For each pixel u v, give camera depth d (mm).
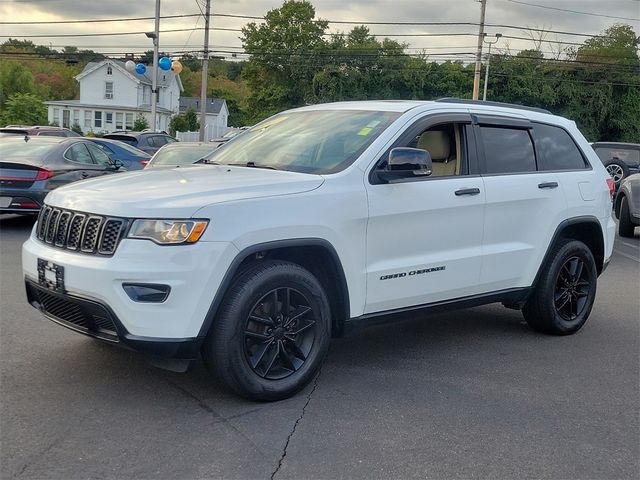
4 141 11383
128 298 3770
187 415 4051
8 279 7402
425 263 4887
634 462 3703
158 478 3318
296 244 4184
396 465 3553
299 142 5102
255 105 63500
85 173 11234
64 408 4082
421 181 4883
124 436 3746
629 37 56531
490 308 7160
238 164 5031
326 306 4438
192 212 3846
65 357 4953
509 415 4273
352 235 4465
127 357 4988
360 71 57688
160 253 3777
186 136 45375
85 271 3873
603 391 4773
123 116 65562
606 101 55375
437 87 57125
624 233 13633
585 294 6270
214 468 3434
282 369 4371
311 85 59719
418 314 5012
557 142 6145
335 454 3645
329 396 4461
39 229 4477
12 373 4613
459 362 5297
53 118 65500
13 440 3652
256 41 60812
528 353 5605
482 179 5297
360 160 4629
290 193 4227
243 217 3982
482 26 42344
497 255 5379
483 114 5531
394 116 5012
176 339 3818
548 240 5785
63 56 52438
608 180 6480
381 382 4773
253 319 4133
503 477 3479
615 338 6160
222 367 4035
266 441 3756
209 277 3846
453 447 3791
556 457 3725
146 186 4250
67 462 3438
